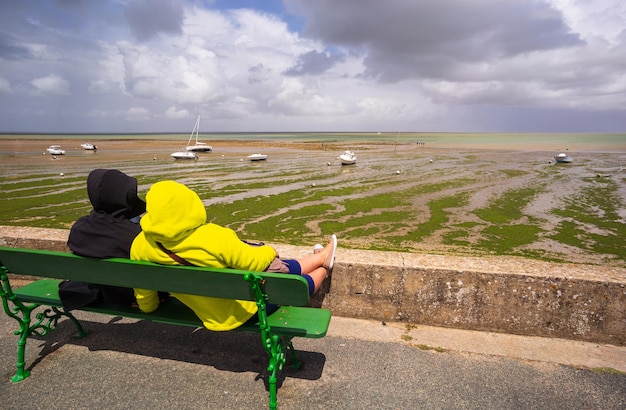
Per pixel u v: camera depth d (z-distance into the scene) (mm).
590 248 13586
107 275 2703
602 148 91250
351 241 14070
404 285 3719
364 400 2717
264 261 2756
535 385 2881
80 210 17812
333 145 104562
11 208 18234
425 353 3287
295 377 2965
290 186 27656
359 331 3641
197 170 38469
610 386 2873
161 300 3137
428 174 36250
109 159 51250
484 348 3369
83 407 2635
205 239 2488
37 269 2883
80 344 3412
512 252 13039
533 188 27609
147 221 2465
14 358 3193
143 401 2697
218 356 3246
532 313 3541
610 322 3426
